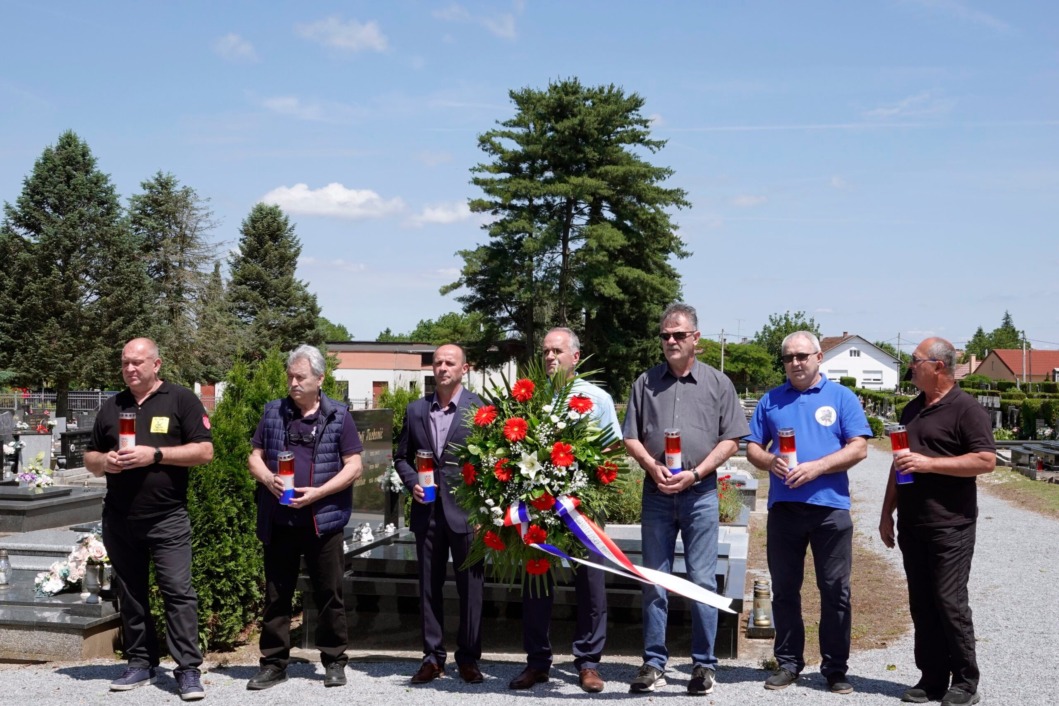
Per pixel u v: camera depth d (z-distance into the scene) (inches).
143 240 2015.3
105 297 1871.3
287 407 233.6
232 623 284.7
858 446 213.0
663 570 219.0
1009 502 634.8
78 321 1844.2
